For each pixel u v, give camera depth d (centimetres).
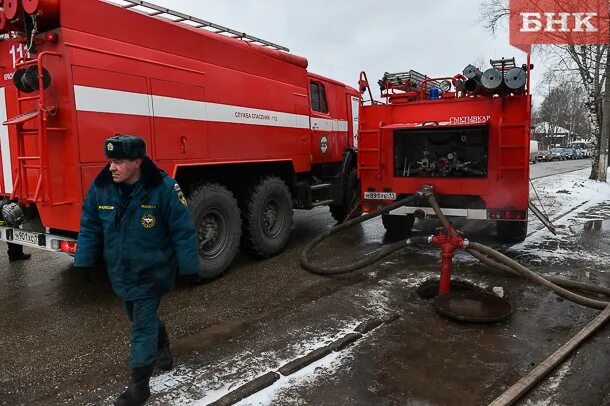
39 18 395
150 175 277
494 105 618
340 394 299
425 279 528
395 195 685
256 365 337
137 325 281
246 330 400
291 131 686
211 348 366
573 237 732
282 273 572
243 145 590
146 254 278
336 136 830
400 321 414
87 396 304
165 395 299
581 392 298
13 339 389
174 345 373
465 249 474
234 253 571
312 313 436
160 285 286
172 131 492
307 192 750
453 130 639
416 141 687
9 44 454
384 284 516
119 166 267
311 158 745
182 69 503
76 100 405
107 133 430
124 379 325
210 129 539
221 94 554
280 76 665
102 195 279
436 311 431
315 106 775
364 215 643
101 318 434
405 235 767
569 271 551
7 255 665
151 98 470
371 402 290
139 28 460
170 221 282
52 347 374
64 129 408
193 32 520
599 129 1703
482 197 621
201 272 520
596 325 384
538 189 1421
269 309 450
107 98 430
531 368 329
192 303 471
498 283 509
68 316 439
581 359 340
